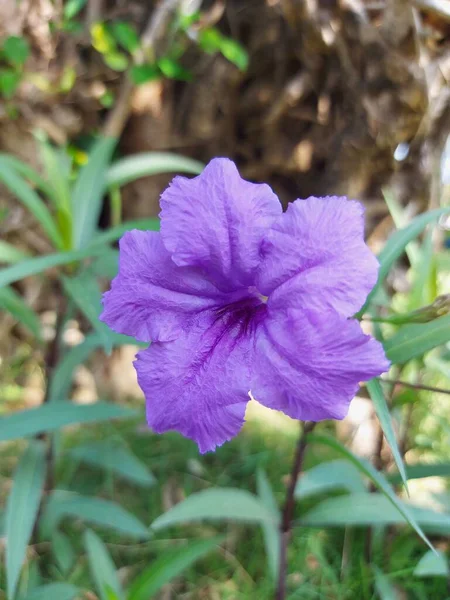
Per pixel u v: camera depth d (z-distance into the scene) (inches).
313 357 3.5
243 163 9.7
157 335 4.0
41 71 8.8
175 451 8.7
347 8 7.9
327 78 8.6
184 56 9.1
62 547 6.3
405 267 9.2
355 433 8.5
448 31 8.1
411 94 8.1
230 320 4.2
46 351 6.4
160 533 7.2
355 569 6.4
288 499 5.2
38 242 9.4
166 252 4.0
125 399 10.0
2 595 5.9
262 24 8.6
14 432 5.1
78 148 9.5
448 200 9.5
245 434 9.2
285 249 3.7
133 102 9.2
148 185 9.6
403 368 5.7
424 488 7.5
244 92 9.1
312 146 9.1
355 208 3.6
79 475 8.3
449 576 5.9
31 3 8.4
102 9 9.2
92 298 5.3
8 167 5.8
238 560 6.8
